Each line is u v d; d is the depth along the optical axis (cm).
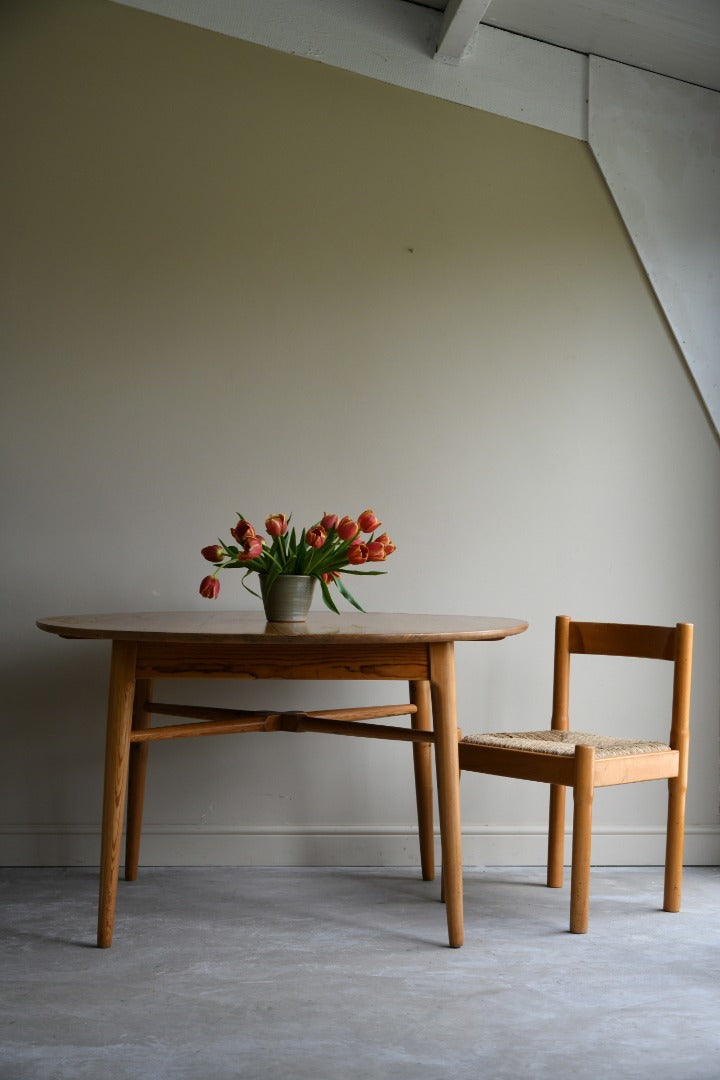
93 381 317
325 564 266
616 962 232
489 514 324
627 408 328
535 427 326
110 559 316
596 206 330
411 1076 175
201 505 318
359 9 327
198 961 229
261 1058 181
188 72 322
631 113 331
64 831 312
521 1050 186
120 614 291
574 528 325
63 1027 194
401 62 327
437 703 241
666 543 327
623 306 329
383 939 246
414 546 322
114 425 317
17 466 314
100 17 321
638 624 293
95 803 314
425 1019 199
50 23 320
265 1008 204
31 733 313
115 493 316
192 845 314
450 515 323
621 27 314
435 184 326
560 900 281
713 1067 180
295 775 318
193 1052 183
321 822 318
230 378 320
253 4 324
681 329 329
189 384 319
